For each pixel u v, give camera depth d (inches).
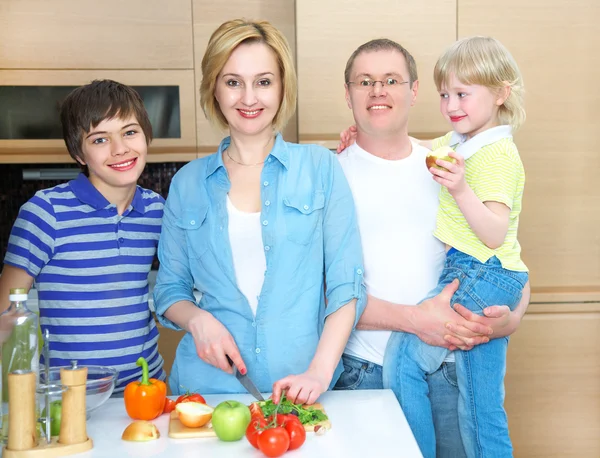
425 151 74.1
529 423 111.6
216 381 62.9
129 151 66.9
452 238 70.6
